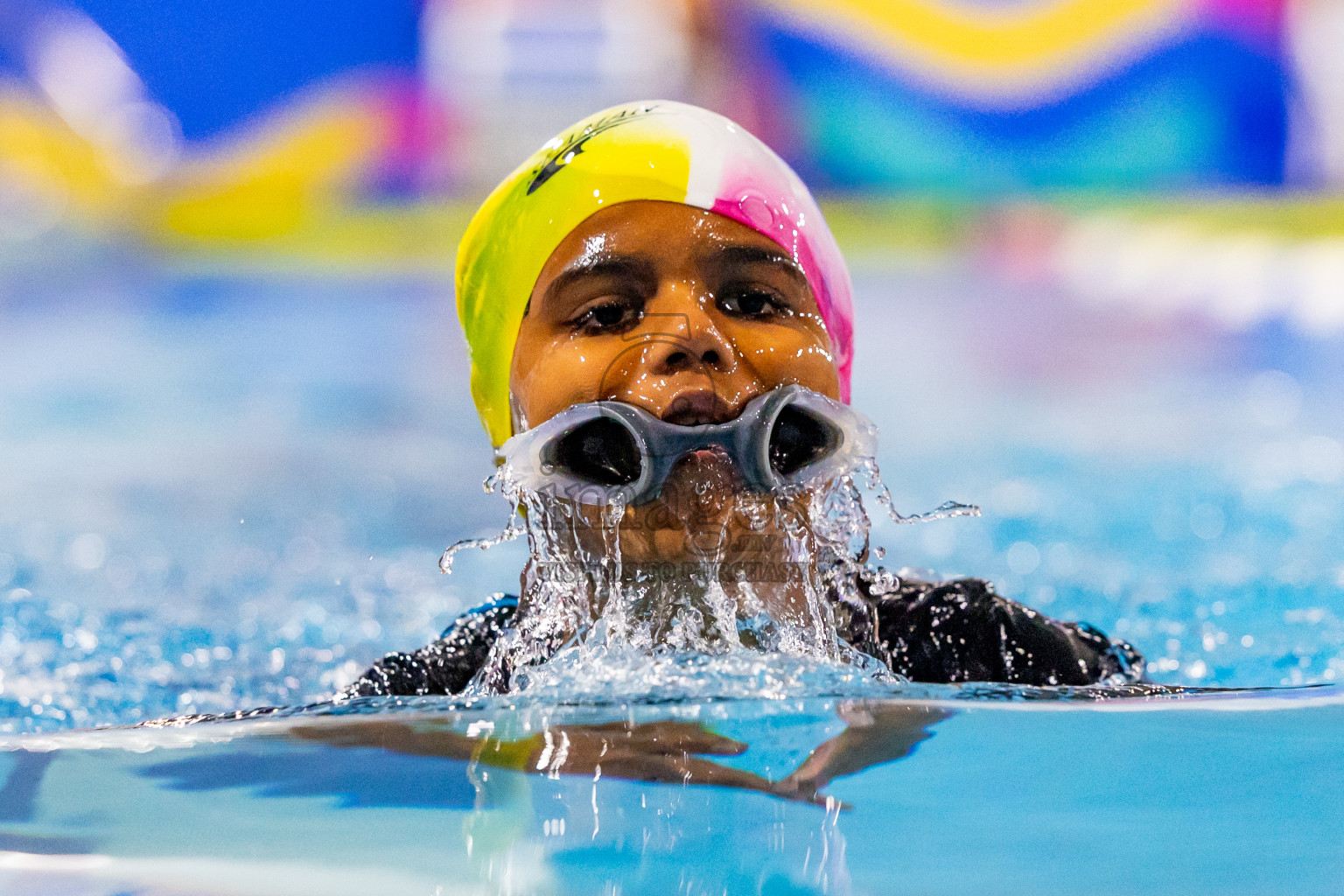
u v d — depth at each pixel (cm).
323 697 827
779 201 682
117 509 1642
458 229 4841
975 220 4759
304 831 384
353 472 1869
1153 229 4328
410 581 1261
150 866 363
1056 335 3075
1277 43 4803
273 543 1452
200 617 1102
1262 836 364
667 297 632
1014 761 430
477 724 495
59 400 2483
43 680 866
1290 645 877
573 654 602
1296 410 2203
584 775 421
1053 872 339
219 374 2733
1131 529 1455
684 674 556
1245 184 4806
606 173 661
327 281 4134
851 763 427
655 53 4984
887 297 3709
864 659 636
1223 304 3409
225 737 495
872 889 328
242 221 4897
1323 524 1434
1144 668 741
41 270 4297
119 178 4997
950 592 703
